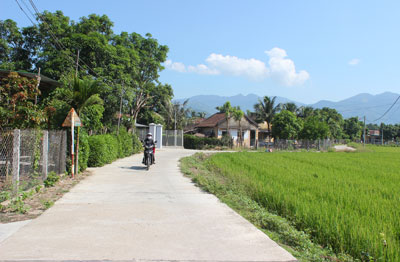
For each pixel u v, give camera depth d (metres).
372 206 7.66
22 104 11.41
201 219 6.59
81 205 7.66
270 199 8.60
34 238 5.16
